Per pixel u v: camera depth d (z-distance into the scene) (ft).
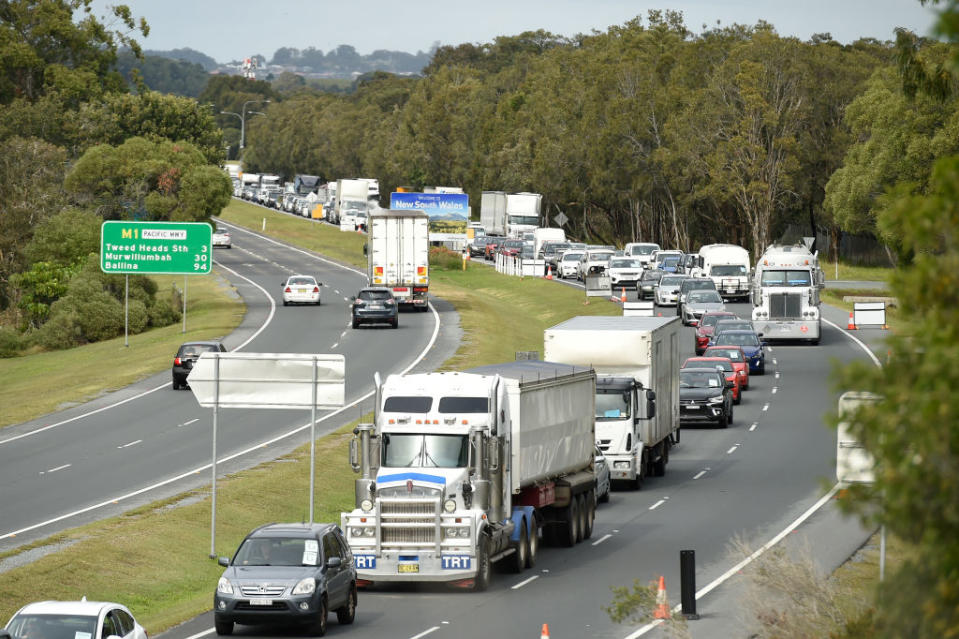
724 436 435.53
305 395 269.44
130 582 256.52
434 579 233.14
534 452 261.65
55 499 327.47
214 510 267.80
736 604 218.18
